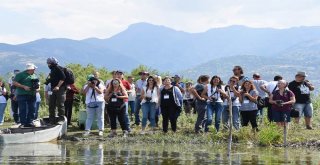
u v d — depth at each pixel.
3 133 17.02
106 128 21.61
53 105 20.12
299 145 16.95
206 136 18.78
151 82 20.27
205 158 13.27
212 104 19.83
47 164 11.88
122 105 19.47
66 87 20.20
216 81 19.83
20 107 19.28
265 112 23.70
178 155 13.92
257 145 17.14
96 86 19.61
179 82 23.69
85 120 21.00
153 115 20.53
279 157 13.62
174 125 19.98
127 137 19.09
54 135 18.38
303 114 22.55
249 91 19.31
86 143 17.66
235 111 19.72
